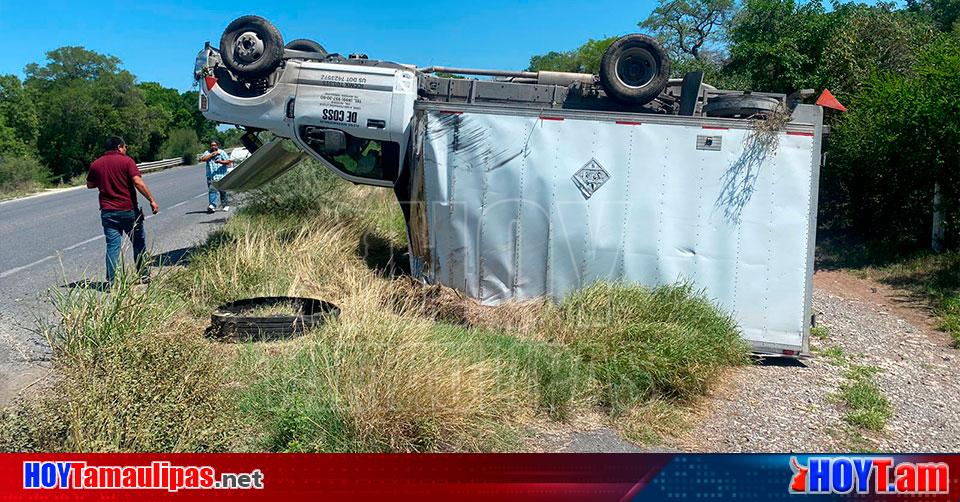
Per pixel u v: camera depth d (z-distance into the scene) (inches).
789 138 271.7
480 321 261.3
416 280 288.4
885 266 486.9
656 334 229.0
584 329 239.3
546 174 277.7
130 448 143.0
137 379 153.3
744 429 205.6
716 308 268.8
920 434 211.0
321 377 185.2
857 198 576.4
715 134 273.9
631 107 325.4
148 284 213.6
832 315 364.8
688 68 867.4
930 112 451.5
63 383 157.9
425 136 283.6
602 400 213.0
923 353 302.2
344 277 302.7
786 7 659.4
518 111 278.7
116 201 305.4
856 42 612.1
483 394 186.4
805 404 229.3
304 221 369.1
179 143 2434.8
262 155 368.5
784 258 272.8
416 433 166.1
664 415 205.0
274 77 322.7
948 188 475.5
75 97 2313.0
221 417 158.2
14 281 331.9
